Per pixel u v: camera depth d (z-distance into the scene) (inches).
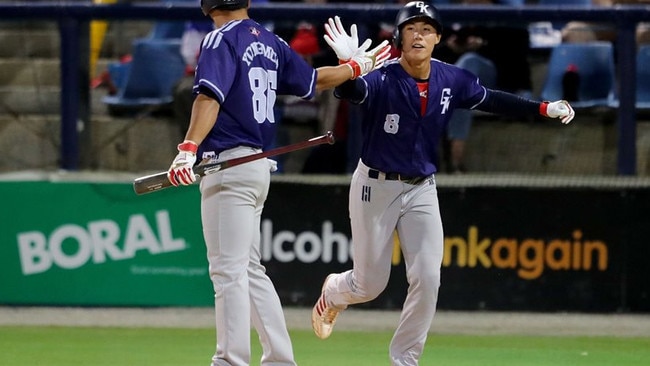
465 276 1300.4
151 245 1296.8
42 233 1296.8
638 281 1299.2
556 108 850.1
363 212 841.5
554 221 1295.5
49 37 1312.7
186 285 1299.2
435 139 837.2
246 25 778.2
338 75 802.8
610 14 1242.6
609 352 1092.5
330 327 945.5
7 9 1268.5
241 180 763.4
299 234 1304.1
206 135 754.2
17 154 1316.4
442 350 1091.3
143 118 1300.4
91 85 1295.5
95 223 1294.3
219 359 770.2
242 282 768.3
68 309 1296.8
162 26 1321.4
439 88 823.1
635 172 1288.1
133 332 1169.4
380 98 817.5
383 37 1245.1
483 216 1295.5
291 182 1299.2
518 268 1299.2
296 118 1293.1
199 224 1295.5
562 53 1295.5
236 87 764.0
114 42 1307.8
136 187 757.9
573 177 1295.5
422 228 823.7
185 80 1285.7
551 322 1258.6
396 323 1241.4
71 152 1295.5
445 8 1250.6
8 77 1315.2
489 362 1032.2
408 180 827.4
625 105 1267.2
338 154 1304.1
